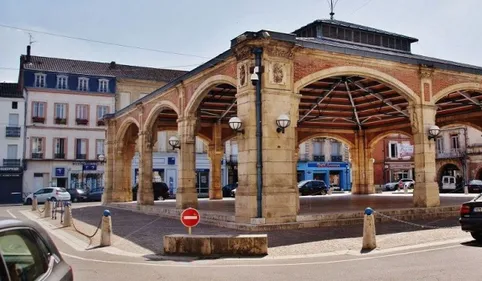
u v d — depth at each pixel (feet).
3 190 134.92
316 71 45.68
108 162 87.30
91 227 50.85
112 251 33.12
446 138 150.61
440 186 142.92
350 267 25.53
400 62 51.29
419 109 53.01
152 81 153.28
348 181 160.04
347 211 48.80
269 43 41.68
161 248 33.53
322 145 157.17
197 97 55.21
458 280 21.72
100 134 146.30
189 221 31.32
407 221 47.01
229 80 47.21
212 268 26.02
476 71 57.57
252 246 29.86
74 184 142.72
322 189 113.80
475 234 34.42
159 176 148.56
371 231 31.81
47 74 141.38
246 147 41.98
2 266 8.96
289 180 42.01
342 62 47.39
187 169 57.88
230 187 119.75
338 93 68.69
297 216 42.29
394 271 24.08
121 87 149.69
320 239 35.40
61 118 142.10
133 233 42.47
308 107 75.77
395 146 162.20
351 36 65.67
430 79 54.03
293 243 33.78
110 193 86.99
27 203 117.80
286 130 42.39
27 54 146.72
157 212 61.72
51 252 12.01
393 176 161.07
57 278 10.96
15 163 136.46
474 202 32.86
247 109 42.22
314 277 23.18
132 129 86.12
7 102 137.39
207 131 87.04
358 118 86.74
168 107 64.75
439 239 35.06
